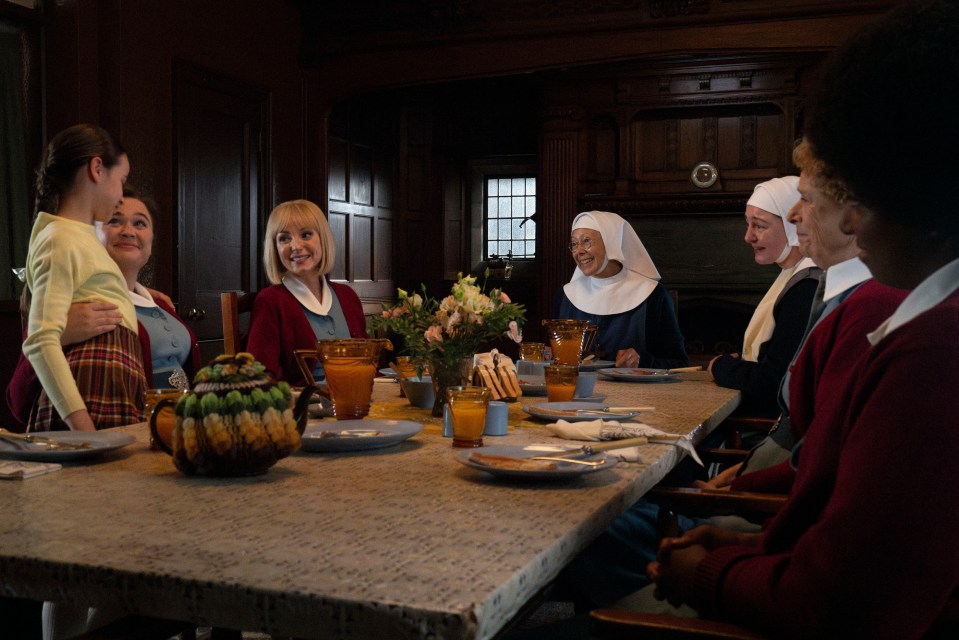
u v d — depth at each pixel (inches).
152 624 38.0
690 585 38.6
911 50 30.4
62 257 81.7
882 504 30.0
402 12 236.2
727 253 269.1
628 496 51.7
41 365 78.7
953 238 31.9
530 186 308.7
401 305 81.6
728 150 271.9
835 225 67.6
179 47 196.4
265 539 39.0
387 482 52.1
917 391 30.5
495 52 231.8
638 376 110.3
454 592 31.7
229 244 216.4
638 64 269.7
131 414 83.7
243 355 54.1
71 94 172.6
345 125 269.3
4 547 37.5
